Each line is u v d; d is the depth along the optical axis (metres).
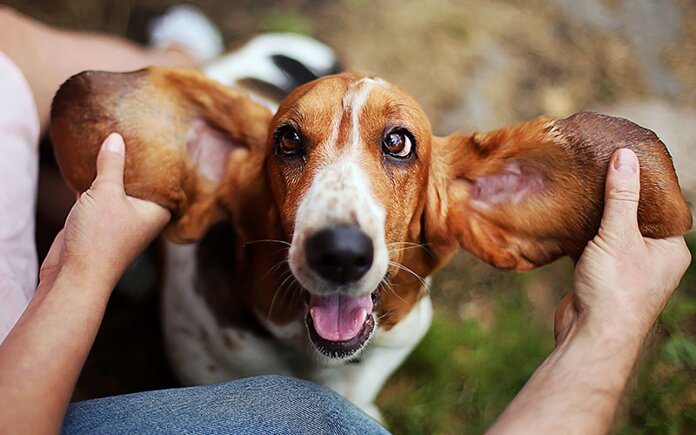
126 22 0.95
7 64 0.55
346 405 0.46
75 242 0.39
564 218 0.45
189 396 0.43
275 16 0.94
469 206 0.50
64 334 0.35
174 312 0.60
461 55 0.92
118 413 0.41
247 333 0.54
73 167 0.46
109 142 0.43
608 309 0.38
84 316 0.36
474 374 0.73
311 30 0.93
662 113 0.89
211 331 0.56
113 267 0.39
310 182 0.42
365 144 0.44
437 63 0.91
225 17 0.95
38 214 0.71
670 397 0.69
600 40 0.95
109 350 0.72
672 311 0.72
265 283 0.50
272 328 0.52
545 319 0.77
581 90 0.91
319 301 0.44
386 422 0.70
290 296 0.50
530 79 0.92
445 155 0.50
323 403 0.44
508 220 0.48
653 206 0.42
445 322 0.75
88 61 0.70
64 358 0.34
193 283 0.57
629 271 0.39
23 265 0.50
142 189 0.45
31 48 0.66
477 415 0.71
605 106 0.90
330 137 0.44
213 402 0.42
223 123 0.49
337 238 0.39
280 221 0.46
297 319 0.51
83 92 0.45
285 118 0.45
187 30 0.88
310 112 0.44
